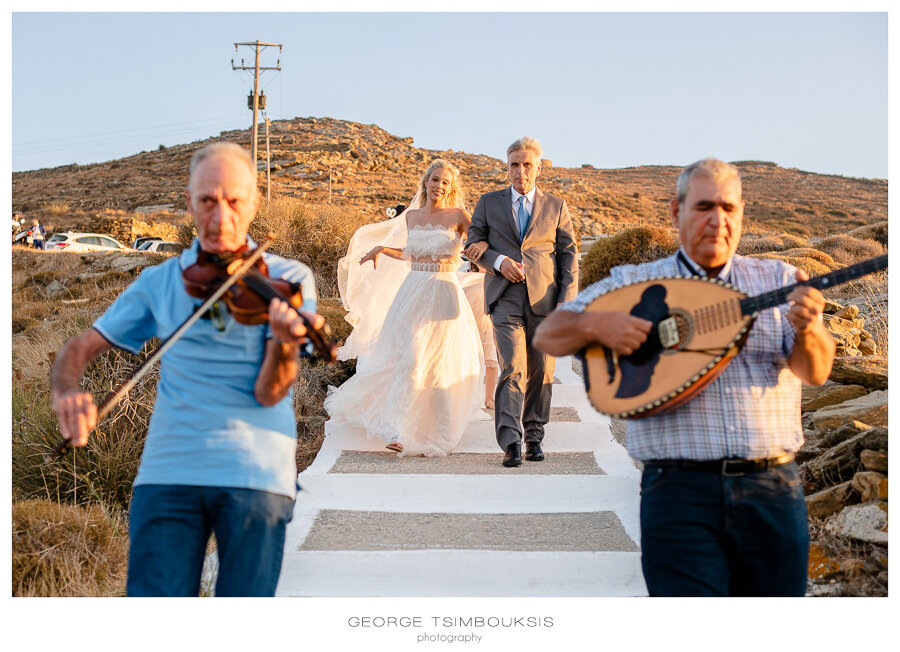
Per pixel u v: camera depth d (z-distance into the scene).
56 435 6.48
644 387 2.92
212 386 2.86
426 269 6.65
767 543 2.89
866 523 4.24
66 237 32.28
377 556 4.54
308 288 3.02
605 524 5.13
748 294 3.04
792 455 3.01
